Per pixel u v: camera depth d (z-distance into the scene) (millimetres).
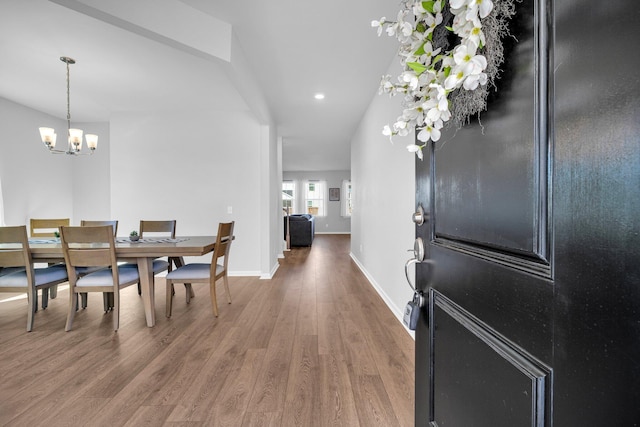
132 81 3332
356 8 2100
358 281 4086
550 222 482
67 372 1831
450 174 834
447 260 848
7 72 3115
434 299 932
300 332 2410
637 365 346
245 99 3006
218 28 2211
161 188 4379
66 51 2689
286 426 1400
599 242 396
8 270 3033
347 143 6523
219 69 3031
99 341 2252
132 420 1431
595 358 400
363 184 4574
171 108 4270
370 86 3428
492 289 646
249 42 2520
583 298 419
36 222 3547
